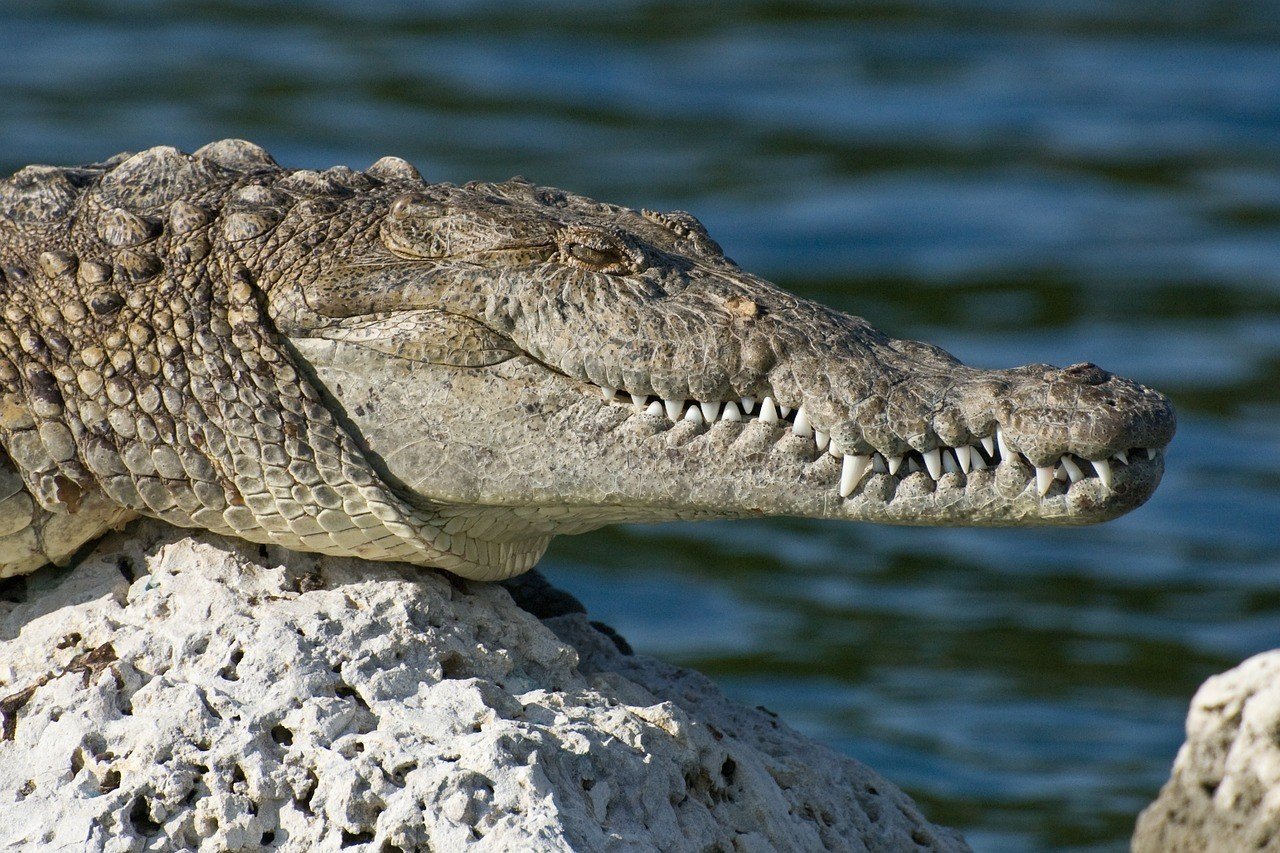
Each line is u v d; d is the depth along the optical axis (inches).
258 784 516.7
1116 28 3671.3
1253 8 3841.0
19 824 513.7
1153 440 553.0
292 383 588.7
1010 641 1460.4
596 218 638.5
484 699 545.0
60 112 2765.7
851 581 1642.5
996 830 1029.2
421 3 3710.6
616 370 577.3
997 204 2701.8
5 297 599.5
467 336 586.6
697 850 544.1
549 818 500.1
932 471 566.9
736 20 3656.5
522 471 584.7
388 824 501.4
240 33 3410.4
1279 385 2069.4
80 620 573.3
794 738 642.8
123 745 531.8
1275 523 1755.7
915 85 3280.0
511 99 3051.2
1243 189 2795.3
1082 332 2214.6
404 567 601.0
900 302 2310.5
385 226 606.9
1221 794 717.9
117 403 586.9
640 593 1592.0
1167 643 1455.5
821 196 2699.3
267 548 599.8
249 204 611.8
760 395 577.6
